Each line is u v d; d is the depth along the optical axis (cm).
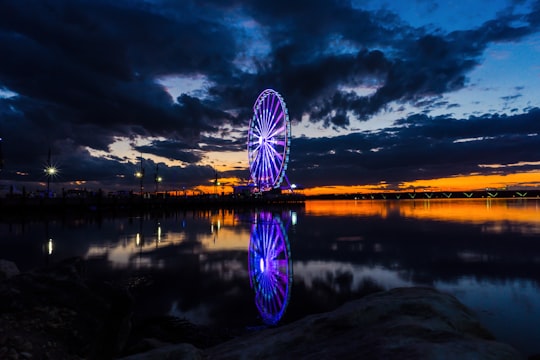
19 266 1844
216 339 885
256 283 1480
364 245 2588
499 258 1938
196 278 1571
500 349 312
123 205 7369
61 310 670
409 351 309
